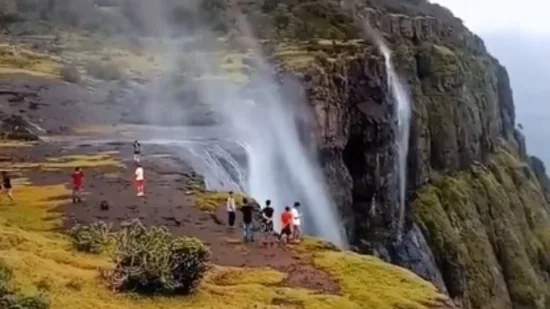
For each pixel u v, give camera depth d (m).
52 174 42.91
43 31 127.75
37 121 62.19
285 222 33.31
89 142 55.38
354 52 98.94
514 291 141.38
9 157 48.25
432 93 151.75
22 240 27.72
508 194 167.75
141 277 23.75
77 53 107.69
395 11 177.88
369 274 28.98
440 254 122.19
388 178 101.62
